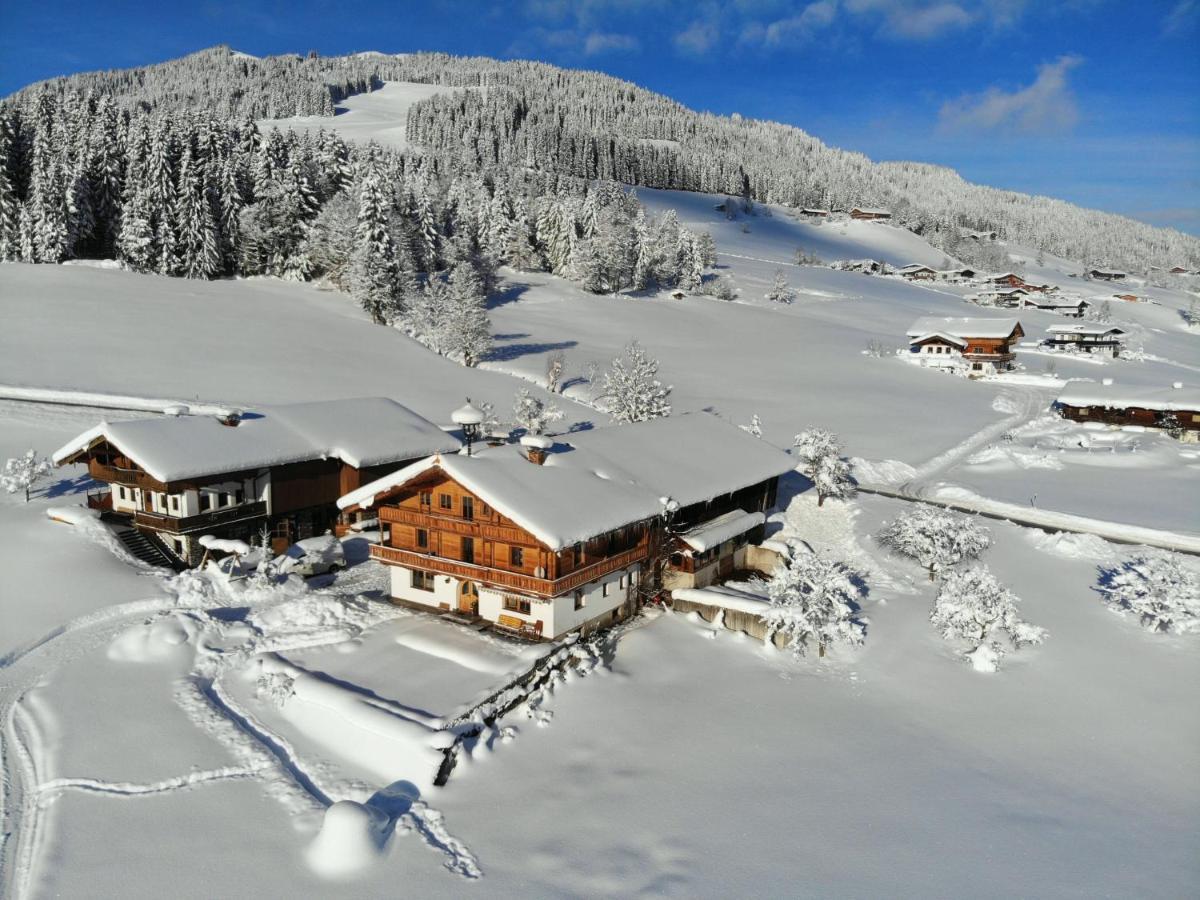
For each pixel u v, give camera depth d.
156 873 19.05
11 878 18.69
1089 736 27.67
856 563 43.06
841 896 19.30
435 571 32.66
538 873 19.84
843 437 68.62
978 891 19.70
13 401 58.25
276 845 20.20
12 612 30.41
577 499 31.83
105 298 89.62
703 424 46.62
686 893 19.22
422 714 25.00
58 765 22.48
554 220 142.62
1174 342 147.50
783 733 26.72
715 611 34.72
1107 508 52.41
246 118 122.25
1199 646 33.91
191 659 28.56
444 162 186.25
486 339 86.31
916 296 174.75
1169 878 20.56
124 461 39.16
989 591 33.12
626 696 28.28
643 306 126.38
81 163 107.12
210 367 71.38
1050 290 192.88
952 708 29.12
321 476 43.31
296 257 111.69
